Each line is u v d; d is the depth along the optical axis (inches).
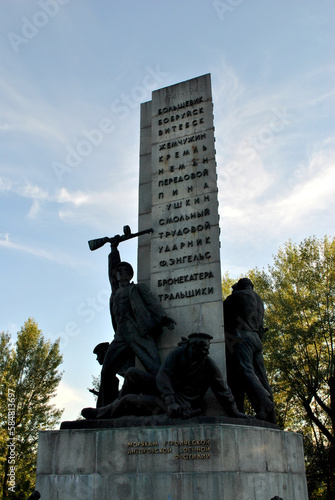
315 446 832.3
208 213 379.9
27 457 962.1
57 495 289.3
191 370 299.1
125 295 366.9
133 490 272.4
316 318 876.0
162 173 410.9
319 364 848.3
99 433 292.4
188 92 430.0
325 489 866.8
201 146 404.5
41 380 1027.9
